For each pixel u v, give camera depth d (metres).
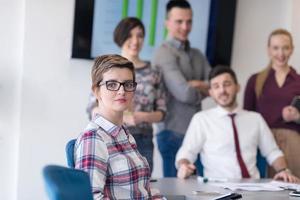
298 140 3.42
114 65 1.78
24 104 3.67
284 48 3.46
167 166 3.61
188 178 2.73
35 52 3.68
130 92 1.81
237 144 3.02
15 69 3.68
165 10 3.89
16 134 3.68
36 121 3.70
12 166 3.68
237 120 3.09
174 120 3.57
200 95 3.64
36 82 3.69
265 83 3.53
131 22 3.25
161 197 1.91
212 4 4.00
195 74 3.79
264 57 4.23
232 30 4.05
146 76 3.22
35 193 3.69
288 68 3.52
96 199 1.61
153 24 3.88
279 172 2.90
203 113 3.13
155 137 3.86
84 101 3.80
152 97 3.21
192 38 3.97
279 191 2.30
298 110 3.41
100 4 3.75
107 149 1.71
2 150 3.66
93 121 1.79
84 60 3.79
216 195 2.12
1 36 3.66
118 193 1.71
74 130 3.78
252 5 4.19
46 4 3.69
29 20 3.65
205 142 3.06
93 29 3.75
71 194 1.35
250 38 4.20
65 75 3.75
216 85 3.09
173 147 3.58
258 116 3.14
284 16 4.23
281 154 3.09
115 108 1.78
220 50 4.04
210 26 4.00
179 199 2.12
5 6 3.66
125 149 1.76
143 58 3.87
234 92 3.09
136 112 3.12
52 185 1.33
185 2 3.77
